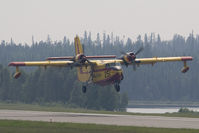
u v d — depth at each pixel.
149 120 162.00
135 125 144.38
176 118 173.12
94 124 145.38
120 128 135.25
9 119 166.62
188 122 154.00
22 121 154.38
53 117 177.25
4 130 133.25
